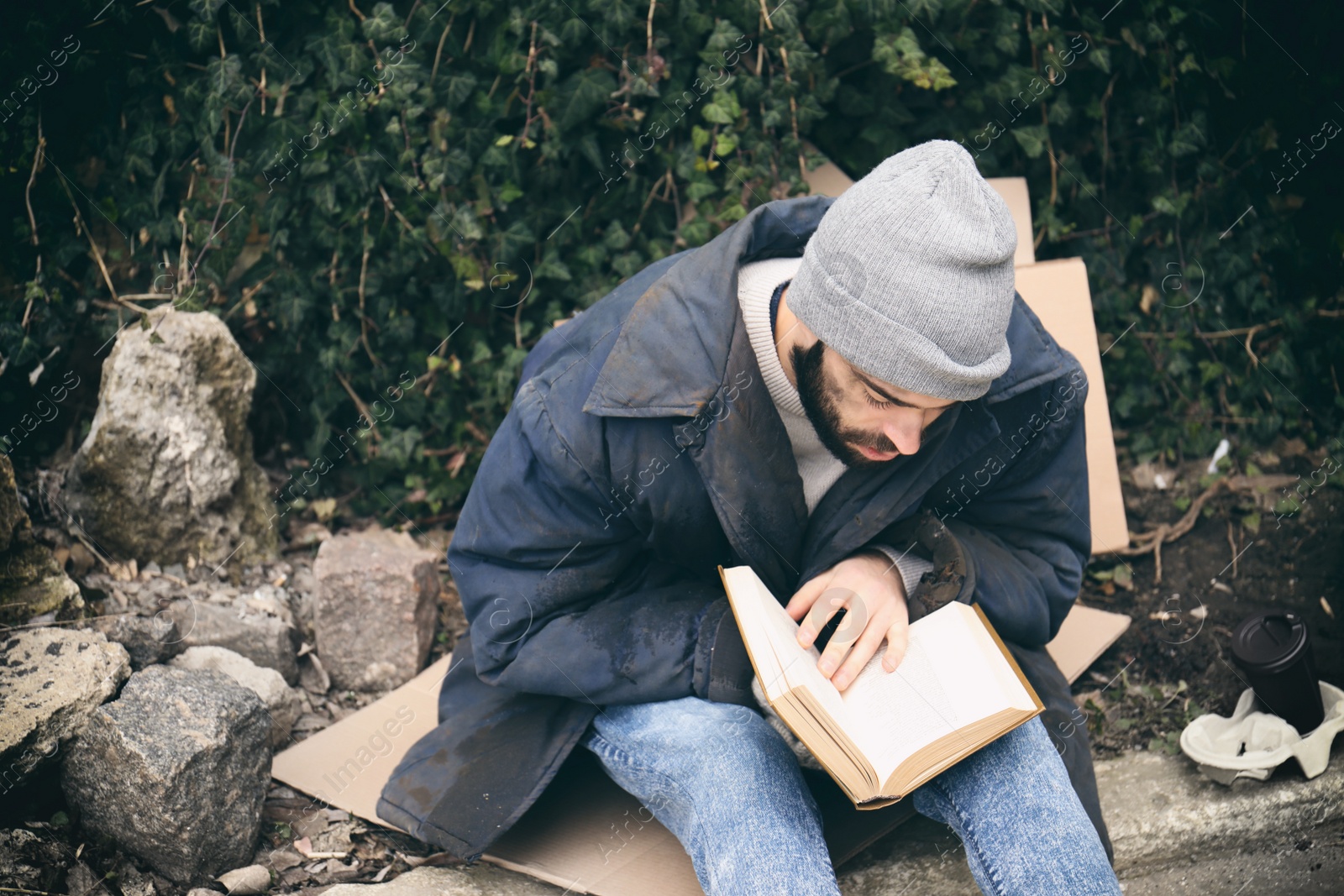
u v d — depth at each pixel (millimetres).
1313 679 2064
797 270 1623
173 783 1775
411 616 2424
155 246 2711
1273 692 2072
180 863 1812
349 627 2412
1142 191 3020
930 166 1446
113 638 2141
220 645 2322
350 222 2695
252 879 1841
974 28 2783
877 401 1549
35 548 2201
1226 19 2891
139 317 2658
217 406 2561
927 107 2840
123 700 1886
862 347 1459
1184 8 2855
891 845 1967
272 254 2727
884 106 2791
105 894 1776
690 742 1619
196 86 2598
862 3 2645
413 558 2494
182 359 2482
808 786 1853
